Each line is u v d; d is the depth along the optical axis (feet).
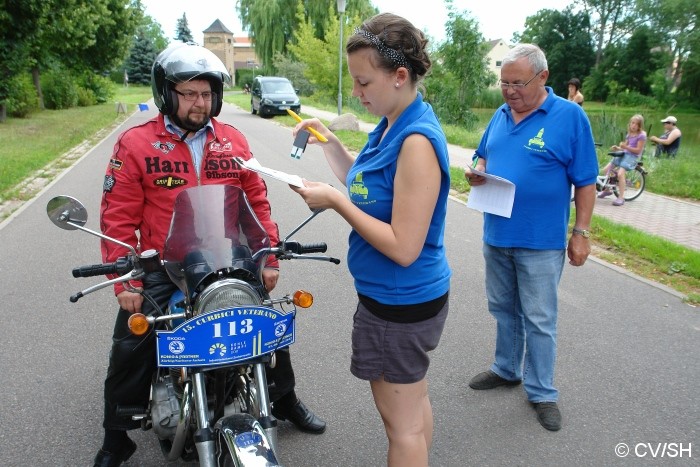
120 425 8.49
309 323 14.82
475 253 21.03
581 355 13.33
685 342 13.99
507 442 10.26
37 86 86.69
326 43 104.42
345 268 19.12
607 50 195.31
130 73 214.48
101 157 41.34
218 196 7.43
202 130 8.62
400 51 6.16
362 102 6.57
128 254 7.91
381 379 7.29
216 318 6.28
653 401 11.50
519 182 10.25
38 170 35.68
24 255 19.81
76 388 11.58
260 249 7.48
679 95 163.22
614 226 24.13
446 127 63.57
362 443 10.15
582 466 9.62
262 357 6.84
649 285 17.83
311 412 10.55
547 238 10.37
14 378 11.90
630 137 32.04
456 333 14.48
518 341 11.69
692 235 24.70
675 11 164.76
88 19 78.33
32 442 9.89
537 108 10.21
